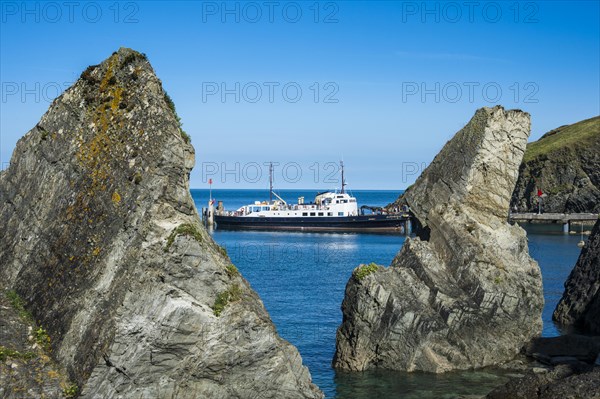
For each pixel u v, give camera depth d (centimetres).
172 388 2714
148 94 3009
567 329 5622
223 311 2783
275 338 2905
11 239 3275
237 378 2858
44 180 3241
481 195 5088
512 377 4181
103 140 3069
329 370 4353
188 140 3077
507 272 4753
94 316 2720
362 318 4331
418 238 4850
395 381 4100
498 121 5125
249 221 17625
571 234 15375
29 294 3025
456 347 4397
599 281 5631
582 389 3206
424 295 4481
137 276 2641
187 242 2733
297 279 8319
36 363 2683
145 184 2816
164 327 2664
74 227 2994
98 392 2573
